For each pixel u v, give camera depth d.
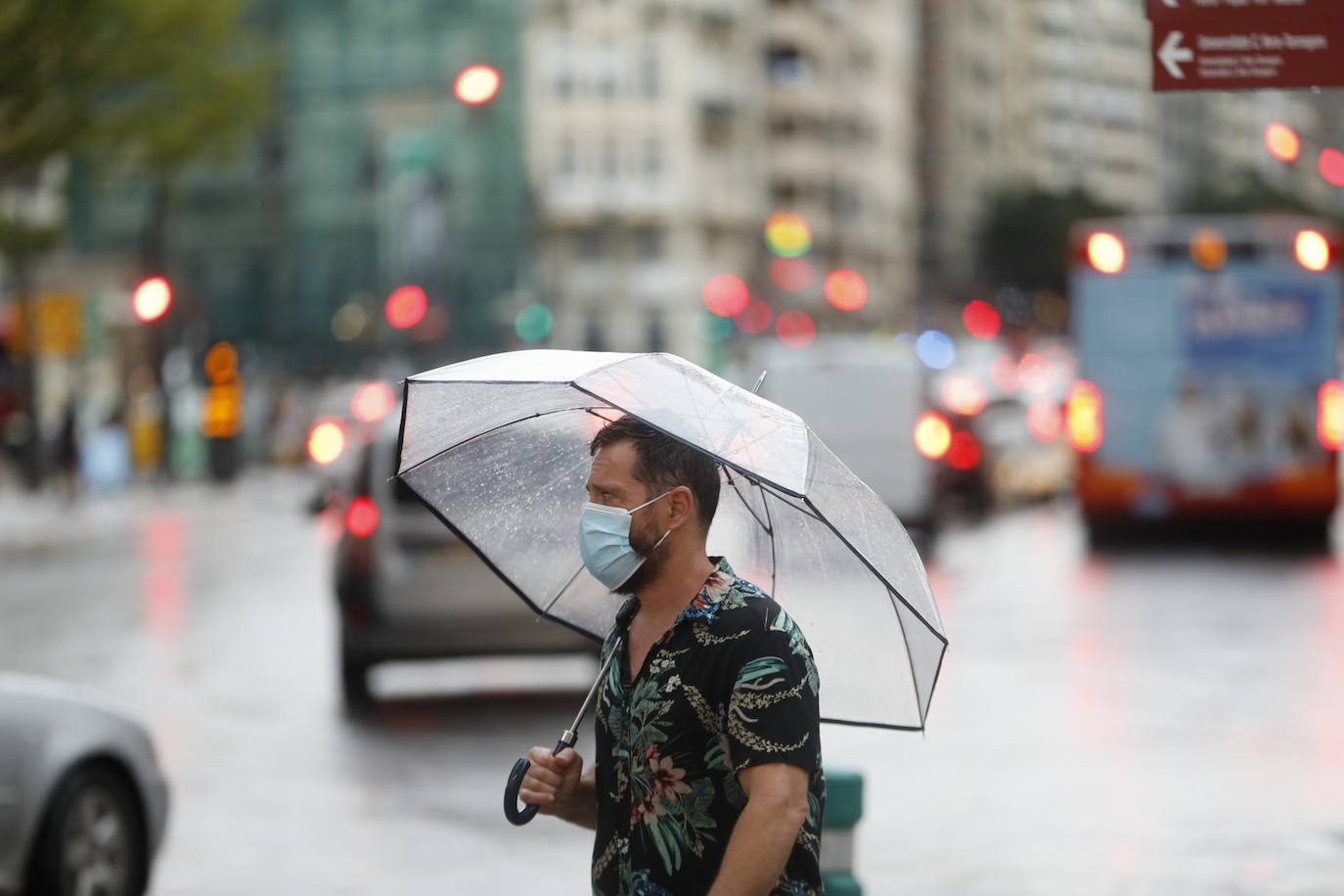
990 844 18.53
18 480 97.25
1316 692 27.28
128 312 103.56
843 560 7.75
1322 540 50.75
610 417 8.02
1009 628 34.78
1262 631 33.84
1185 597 39.44
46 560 55.06
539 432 8.16
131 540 62.62
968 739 24.06
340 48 163.50
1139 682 28.36
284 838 19.23
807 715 6.83
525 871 17.80
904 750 23.45
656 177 191.00
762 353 54.59
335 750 24.22
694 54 194.25
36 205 79.31
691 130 192.75
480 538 8.11
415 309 90.31
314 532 65.75
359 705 28.02
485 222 160.88
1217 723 24.94
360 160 163.00
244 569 51.00
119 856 15.71
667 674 6.90
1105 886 16.88
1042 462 75.44
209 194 165.12
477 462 8.16
